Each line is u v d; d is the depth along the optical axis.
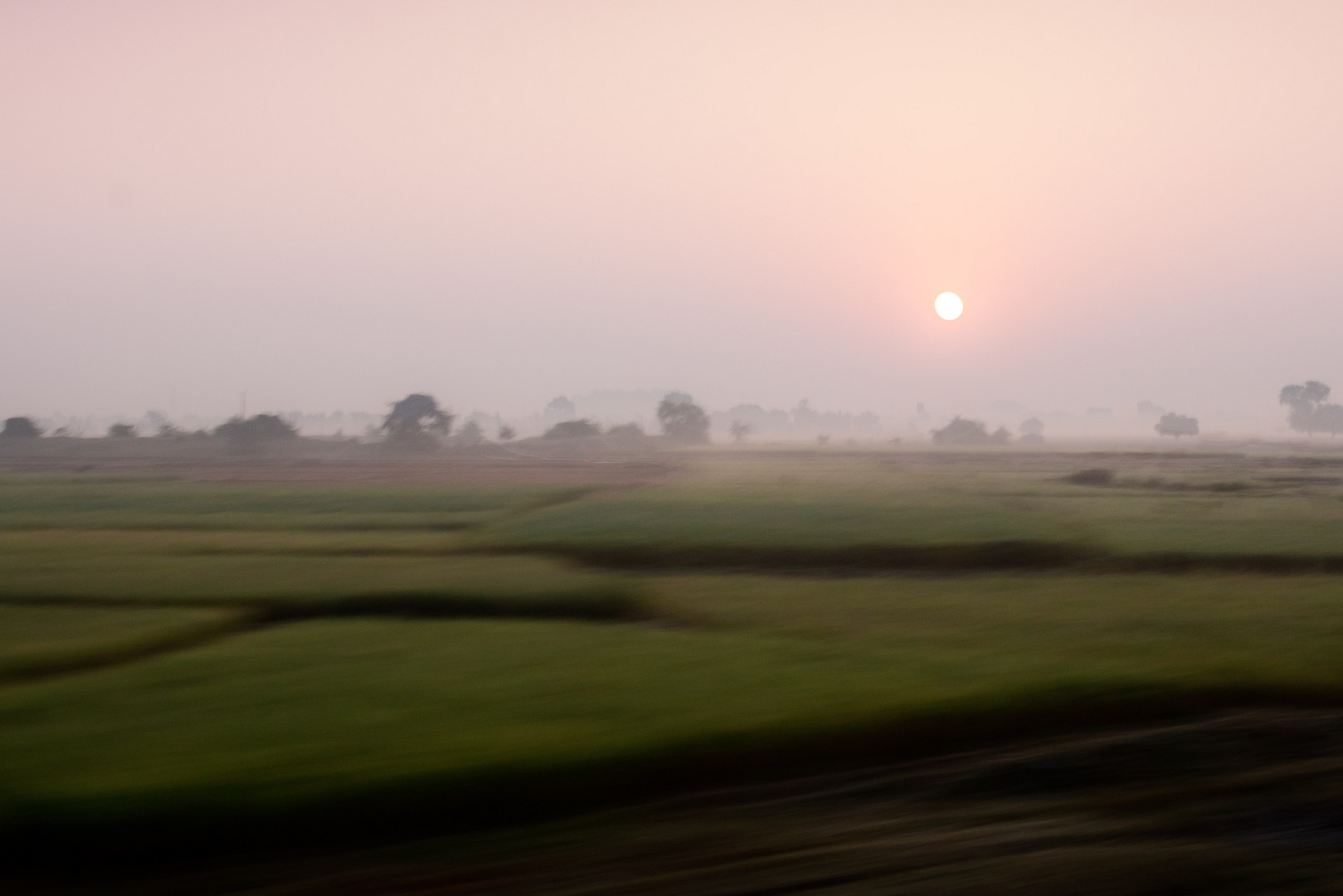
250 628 20.88
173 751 11.35
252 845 9.31
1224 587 25.42
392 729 12.22
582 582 25.00
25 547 33.44
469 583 24.80
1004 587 25.58
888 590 25.23
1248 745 12.16
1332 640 18.22
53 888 8.43
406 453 120.75
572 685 14.56
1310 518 40.94
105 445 125.88
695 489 59.47
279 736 11.96
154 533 38.03
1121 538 34.22
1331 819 9.70
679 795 10.64
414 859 8.94
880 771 11.37
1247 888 8.11
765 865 8.66
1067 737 12.63
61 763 10.90
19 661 16.67
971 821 9.77
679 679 14.95
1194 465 89.62
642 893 8.10
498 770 10.74
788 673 15.40
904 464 96.31
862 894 8.00
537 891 8.17
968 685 14.52
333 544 34.50
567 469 88.44
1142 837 9.27
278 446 123.69
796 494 54.03
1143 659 16.64
